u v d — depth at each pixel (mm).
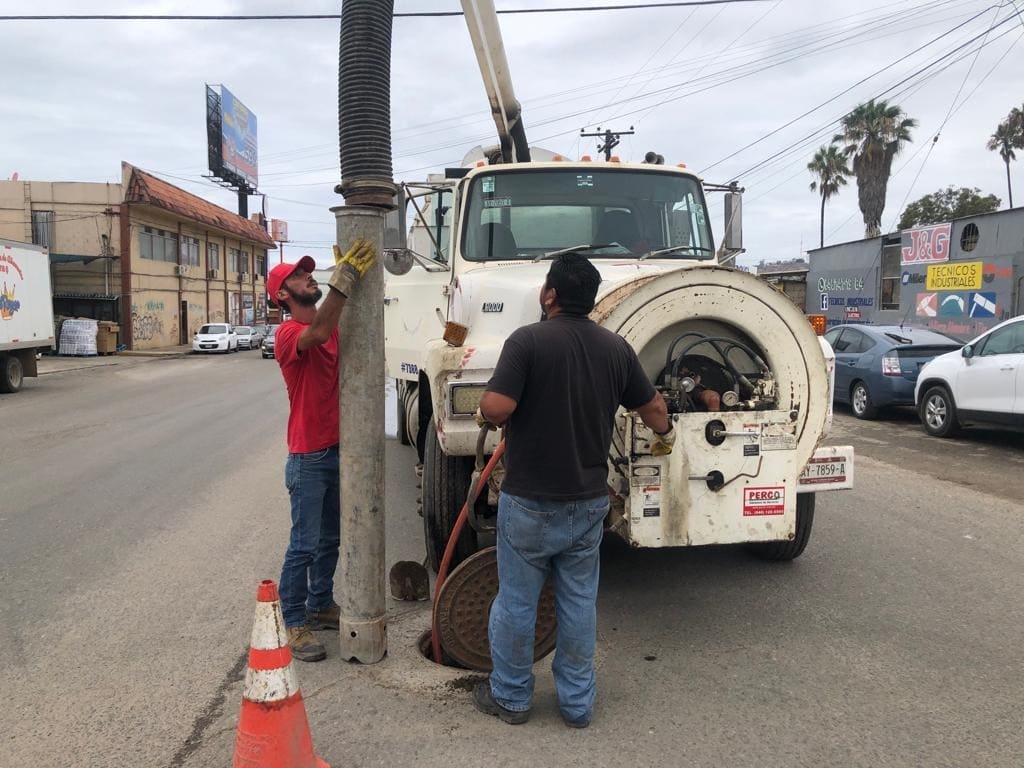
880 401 12219
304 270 3984
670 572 5285
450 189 5551
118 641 4227
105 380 22484
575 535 3131
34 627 4426
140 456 9875
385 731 3256
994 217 17734
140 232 38781
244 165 61781
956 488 7703
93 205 37031
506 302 4551
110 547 5930
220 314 50688
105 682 3756
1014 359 9531
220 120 56562
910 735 3230
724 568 5352
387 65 3572
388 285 7730
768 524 3887
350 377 3662
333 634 4199
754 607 4652
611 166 5668
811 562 5465
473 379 4309
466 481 4703
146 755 3127
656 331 3898
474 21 5438
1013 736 3219
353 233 3576
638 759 3061
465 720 3348
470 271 5301
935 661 3920
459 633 3768
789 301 3975
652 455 3738
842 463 4535
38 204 36688
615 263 5344
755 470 3842
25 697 3613
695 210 5770
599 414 3135
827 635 4246
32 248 19203
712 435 3795
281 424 12844
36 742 3227
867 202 35500
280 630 2834
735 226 5906
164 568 5438
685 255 5641
